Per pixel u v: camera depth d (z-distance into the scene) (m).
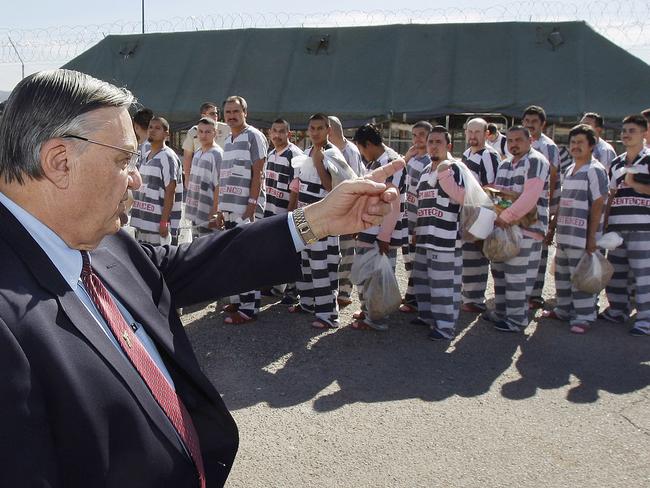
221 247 1.61
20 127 1.11
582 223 5.36
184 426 1.27
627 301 5.84
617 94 13.82
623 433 3.59
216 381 4.29
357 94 15.02
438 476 3.10
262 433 3.53
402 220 5.48
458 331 5.44
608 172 5.86
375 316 5.19
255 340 5.15
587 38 14.71
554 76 14.20
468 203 4.87
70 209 1.15
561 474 3.14
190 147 7.76
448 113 14.18
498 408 3.91
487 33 15.27
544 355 4.88
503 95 14.11
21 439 0.94
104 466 1.05
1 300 1.00
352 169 5.50
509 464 3.22
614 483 3.06
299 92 15.48
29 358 0.98
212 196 6.21
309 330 5.44
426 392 4.14
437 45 15.38
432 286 5.15
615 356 4.89
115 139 1.16
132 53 17.84
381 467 3.18
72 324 1.08
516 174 5.26
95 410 1.04
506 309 5.50
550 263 8.31
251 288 1.59
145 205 5.50
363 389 4.17
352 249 6.18
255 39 16.89
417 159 6.16
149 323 1.33
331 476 3.09
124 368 1.13
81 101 1.12
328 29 16.44
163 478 1.15
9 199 1.15
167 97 16.42
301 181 5.40
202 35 17.47
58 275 1.12
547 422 3.72
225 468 1.45
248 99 15.66
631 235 5.47
